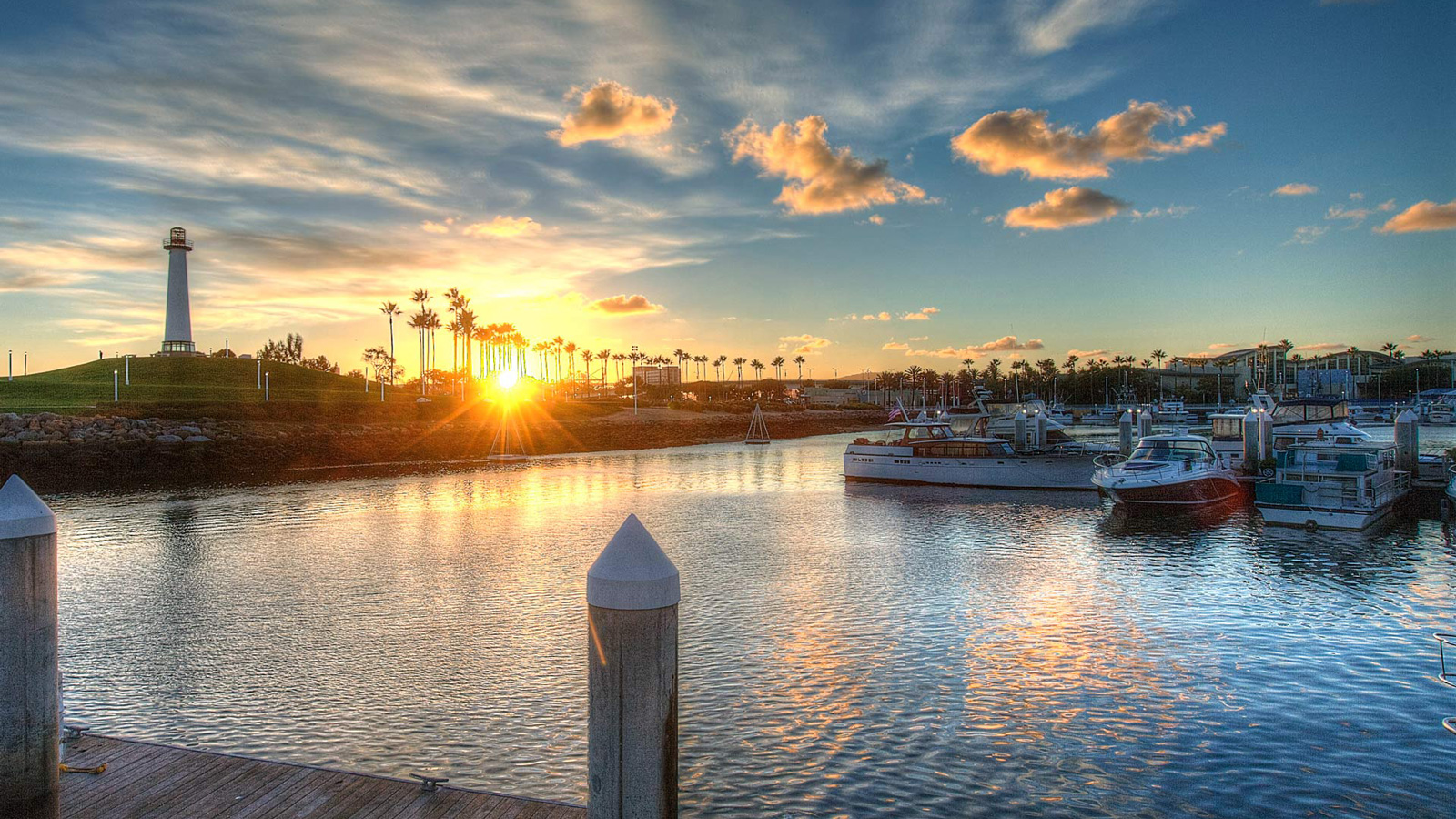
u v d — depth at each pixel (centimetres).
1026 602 1917
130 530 3212
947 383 17950
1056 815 952
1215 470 3347
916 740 1158
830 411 17900
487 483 5244
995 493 4253
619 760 414
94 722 1245
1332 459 3178
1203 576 2142
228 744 1157
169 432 6994
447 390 14625
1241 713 1231
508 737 1180
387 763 1091
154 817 690
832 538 2920
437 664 1518
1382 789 995
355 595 2078
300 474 5981
